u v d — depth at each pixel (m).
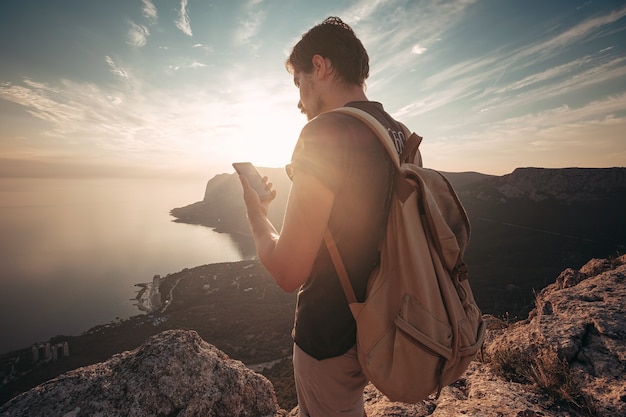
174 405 2.25
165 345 2.56
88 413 2.07
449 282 0.99
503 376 2.66
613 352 2.48
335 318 1.00
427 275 0.91
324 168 0.85
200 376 2.44
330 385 1.06
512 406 2.20
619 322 2.74
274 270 0.91
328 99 1.11
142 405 2.18
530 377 2.54
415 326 0.89
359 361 0.98
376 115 1.01
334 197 0.87
